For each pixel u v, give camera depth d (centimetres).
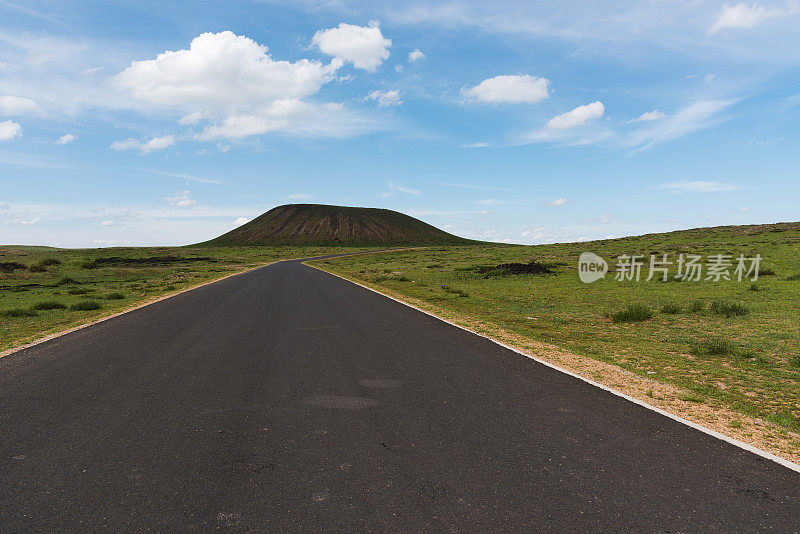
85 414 502
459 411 511
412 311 1440
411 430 452
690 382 662
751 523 291
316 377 659
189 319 1272
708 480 349
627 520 293
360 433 443
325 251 13400
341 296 1933
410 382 633
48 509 308
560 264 4053
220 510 305
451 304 1744
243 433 444
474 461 380
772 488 338
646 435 441
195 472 361
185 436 437
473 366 730
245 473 359
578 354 849
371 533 277
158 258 8825
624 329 1196
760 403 564
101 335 1029
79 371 699
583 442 423
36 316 1433
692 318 1357
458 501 315
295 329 1097
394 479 348
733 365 785
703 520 294
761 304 1564
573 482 345
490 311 1559
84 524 290
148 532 280
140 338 984
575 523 289
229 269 5588
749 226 7869
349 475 355
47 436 439
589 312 1544
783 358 848
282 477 352
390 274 3912
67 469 368
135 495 326
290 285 2609
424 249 11738
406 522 289
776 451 410
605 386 620
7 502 318
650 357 845
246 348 872
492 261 5369
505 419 485
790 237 5762
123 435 441
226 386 612
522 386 615
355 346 892
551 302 1836
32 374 684
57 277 4388
